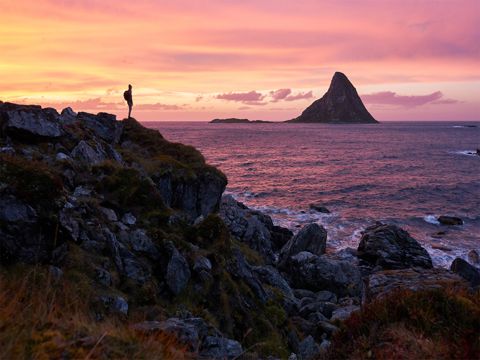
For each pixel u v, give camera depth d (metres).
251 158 121.06
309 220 50.56
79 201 15.45
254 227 33.12
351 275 29.09
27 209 12.69
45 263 12.56
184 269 15.77
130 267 14.62
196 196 27.59
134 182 19.89
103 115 28.05
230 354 11.70
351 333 9.15
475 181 81.00
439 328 8.41
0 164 13.16
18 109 20.50
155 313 13.21
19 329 6.34
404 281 14.59
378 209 57.25
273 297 21.06
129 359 6.45
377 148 164.50
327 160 118.50
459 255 38.75
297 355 15.00
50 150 20.42
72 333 6.67
